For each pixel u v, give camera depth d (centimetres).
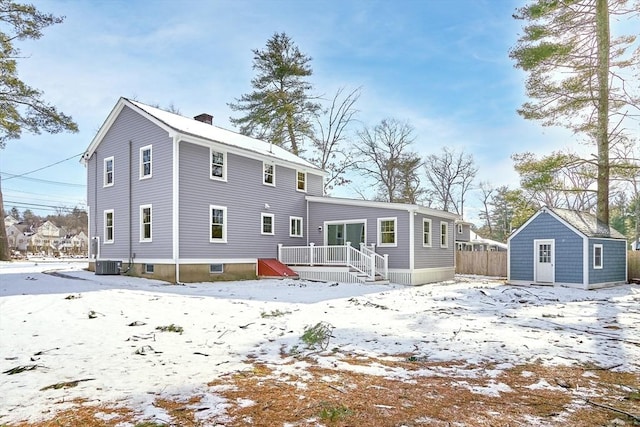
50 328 636
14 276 1528
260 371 430
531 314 855
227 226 1669
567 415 311
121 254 1667
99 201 1809
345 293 1243
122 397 347
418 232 1788
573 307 980
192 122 1870
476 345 559
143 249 1575
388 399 346
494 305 1009
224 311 837
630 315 847
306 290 1314
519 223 2206
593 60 1775
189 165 1529
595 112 1828
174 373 420
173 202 1470
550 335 629
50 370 426
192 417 303
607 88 1739
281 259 1894
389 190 3519
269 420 297
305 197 2097
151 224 1551
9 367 435
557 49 1692
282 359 484
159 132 1551
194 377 406
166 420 296
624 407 331
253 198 1806
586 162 1788
